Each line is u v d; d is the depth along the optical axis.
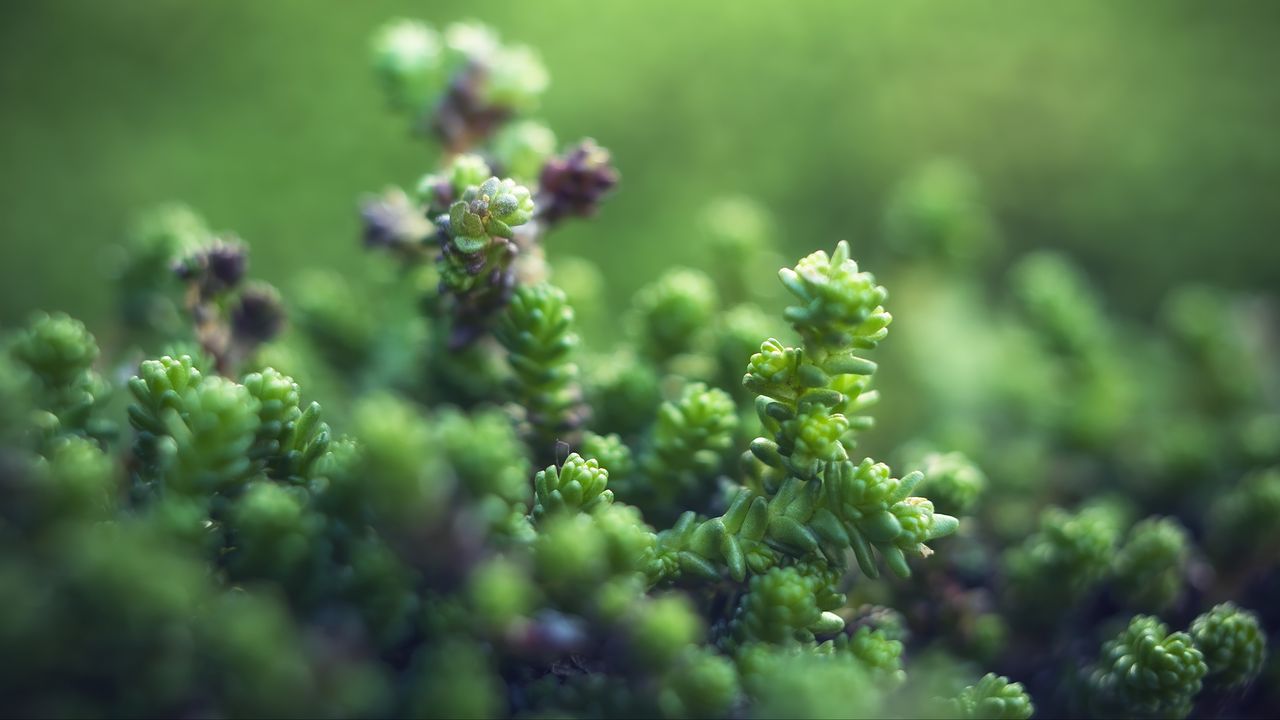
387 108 0.29
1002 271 0.64
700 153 0.69
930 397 0.37
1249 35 0.72
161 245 0.29
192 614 0.21
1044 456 0.32
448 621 0.22
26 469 0.22
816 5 0.75
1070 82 0.70
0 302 0.58
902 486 0.23
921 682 0.23
